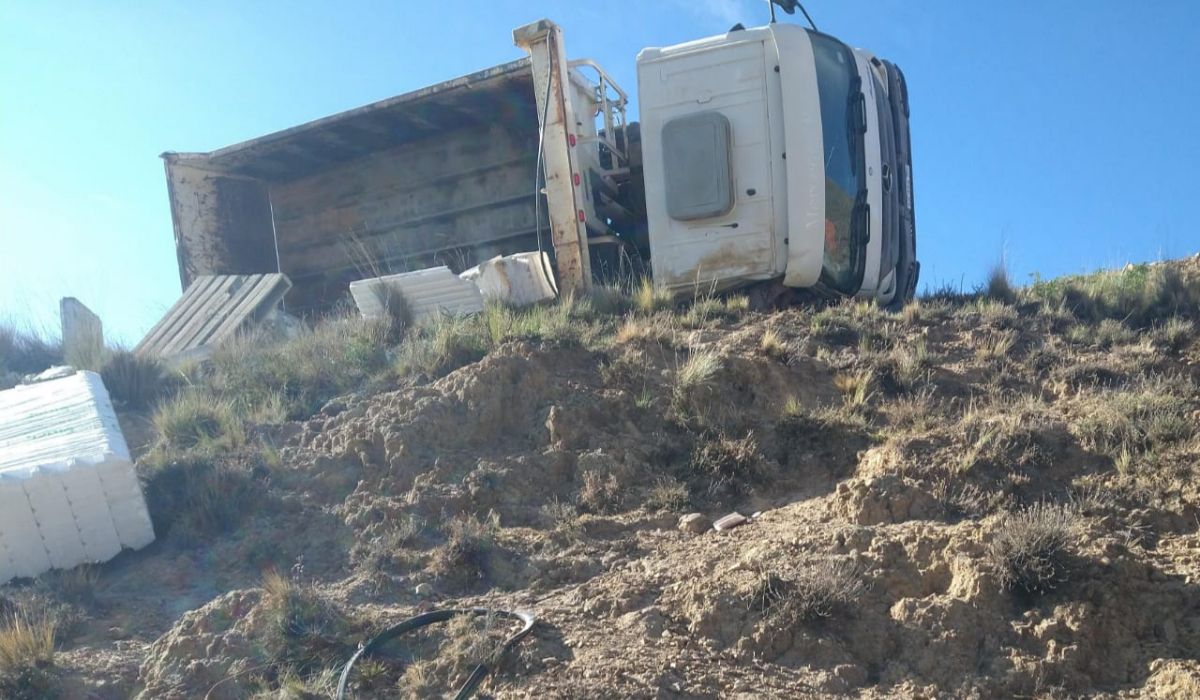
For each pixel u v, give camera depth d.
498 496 8.00
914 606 6.28
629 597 6.61
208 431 9.08
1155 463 7.55
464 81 13.23
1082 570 6.34
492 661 6.02
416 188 15.01
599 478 8.12
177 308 12.88
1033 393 9.17
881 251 12.48
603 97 13.74
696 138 11.64
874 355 9.77
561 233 11.97
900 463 7.66
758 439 8.65
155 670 6.27
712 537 7.39
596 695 5.71
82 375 9.02
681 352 9.92
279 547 7.56
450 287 11.80
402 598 6.89
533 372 9.14
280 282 12.91
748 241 11.59
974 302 11.61
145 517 7.67
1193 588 6.24
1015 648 6.02
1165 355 9.70
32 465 7.44
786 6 12.38
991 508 7.21
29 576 7.46
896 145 13.65
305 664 6.20
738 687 5.85
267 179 15.95
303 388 9.75
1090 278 12.35
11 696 5.94
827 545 6.88
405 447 8.35
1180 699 5.58
